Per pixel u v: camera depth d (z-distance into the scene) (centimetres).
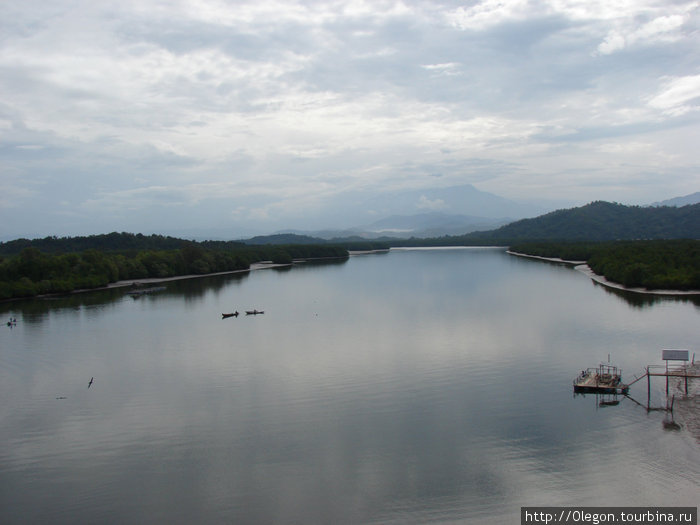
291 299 12019
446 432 4116
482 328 7925
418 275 17200
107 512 3166
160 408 4819
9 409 4869
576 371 5597
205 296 12838
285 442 4025
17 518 3120
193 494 3334
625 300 10219
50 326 8931
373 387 5247
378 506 3145
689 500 3116
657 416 4300
